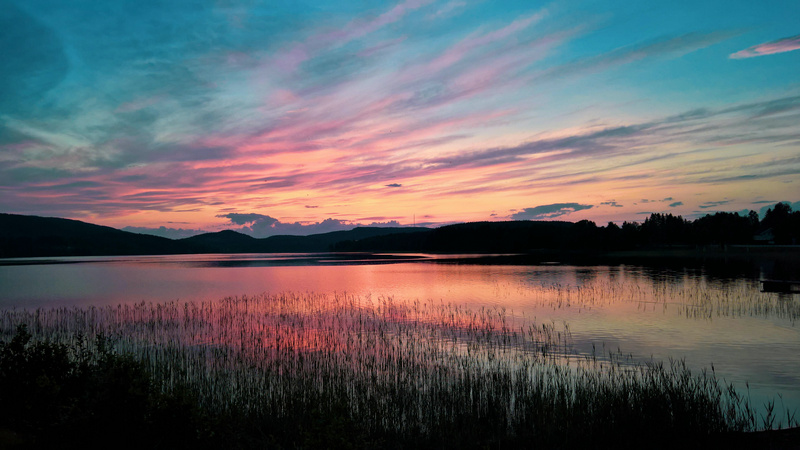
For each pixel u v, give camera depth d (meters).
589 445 12.15
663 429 12.65
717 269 82.19
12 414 10.62
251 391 15.86
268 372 18.59
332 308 39.66
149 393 10.20
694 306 38.22
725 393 16.95
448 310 37.69
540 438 12.62
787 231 186.00
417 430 13.41
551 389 15.70
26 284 66.56
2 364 11.16
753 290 48.88
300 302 43.81
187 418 10.01
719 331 28.33
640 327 29.69
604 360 21.61
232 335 27.94
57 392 10.76
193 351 23.66
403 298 46.22
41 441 9.65
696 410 13.08
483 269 90.56
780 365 20.73
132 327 30.80
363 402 15.12
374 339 26.53
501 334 27.80
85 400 10.01
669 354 22.73
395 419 14.10
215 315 36.00
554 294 47.56
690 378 18.27
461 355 22.67
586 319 32.81
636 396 14.11
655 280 61.56
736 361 21.44
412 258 155.38
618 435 12.60
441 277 72.50
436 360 21.58
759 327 29.55
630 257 136.75
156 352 21.80
